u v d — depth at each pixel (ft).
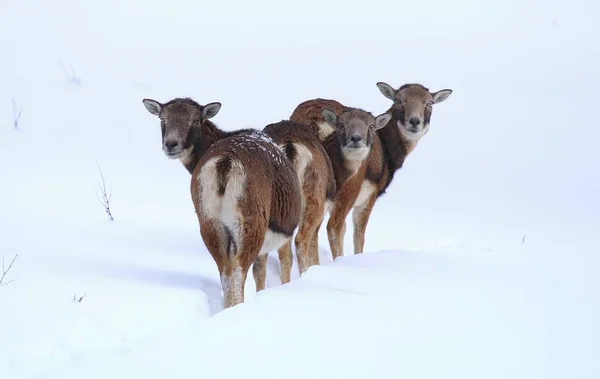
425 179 216.33
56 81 253.44
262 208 108.27
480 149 241.76
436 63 309.22
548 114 270.46
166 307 102.17
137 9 344.28
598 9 373.20
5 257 118.52
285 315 95.50
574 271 121.08
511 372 80.59
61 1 336.70
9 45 280.72
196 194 107.24
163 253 131.64
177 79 273.33
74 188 171.12
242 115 244.83
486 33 344.08
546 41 338.34
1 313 94.38
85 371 78.69
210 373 78.13
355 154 142.51
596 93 289.53
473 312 98.63
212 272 123.54
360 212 157.58
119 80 264.31
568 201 200.03
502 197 203.00
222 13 350.23
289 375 78.02
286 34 329.72
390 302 101.71
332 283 110.42
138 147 212.23
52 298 100.42
